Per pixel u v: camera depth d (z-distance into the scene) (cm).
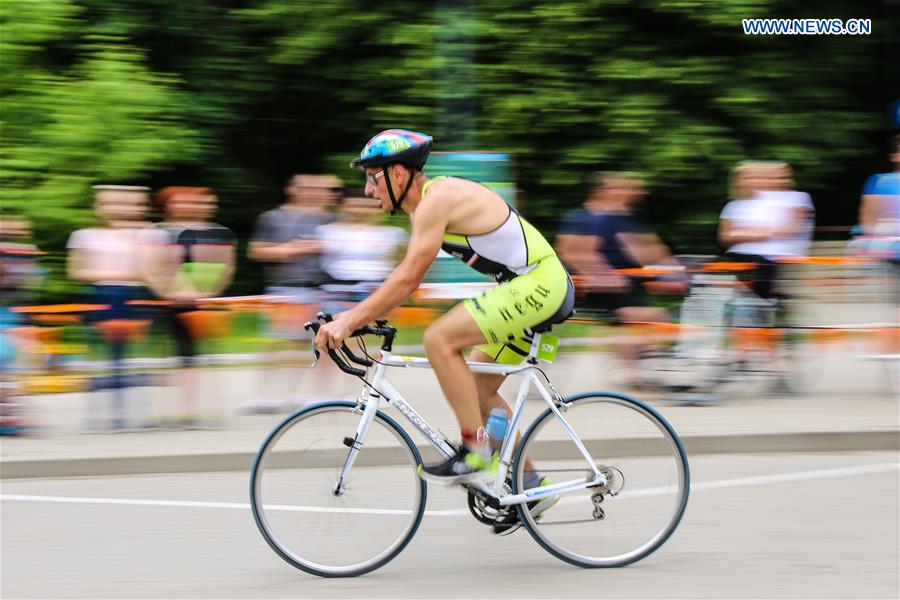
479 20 3500
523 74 3544
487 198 1233
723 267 2241
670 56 3603
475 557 1341
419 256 1209
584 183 3691
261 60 3788
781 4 3647
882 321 2267
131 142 3288
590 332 2269
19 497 1650
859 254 2288
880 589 1202
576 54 3562
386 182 1248
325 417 1290
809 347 2333
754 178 2266
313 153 4116
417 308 2383
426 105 3688
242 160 4044
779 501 1577
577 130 3631
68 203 3186
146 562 1325
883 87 3806
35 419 2053
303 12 3641
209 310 2083
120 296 2017
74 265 2031
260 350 2148
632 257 2239
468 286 2420
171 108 3528
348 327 1209
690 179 3725
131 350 2036
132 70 3350
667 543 1382
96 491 1688
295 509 1285
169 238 2066
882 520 1473
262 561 1330
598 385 2316
